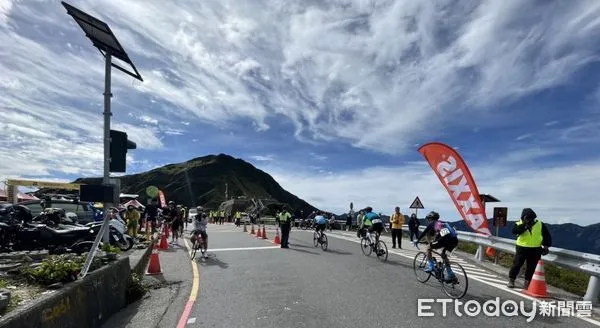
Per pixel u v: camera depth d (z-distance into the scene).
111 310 6.97
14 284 5.78
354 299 7.68
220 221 51.22
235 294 8.23
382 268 11.22
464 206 13.89
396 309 6.99
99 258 7.49
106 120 9.98
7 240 11.05
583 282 10.62
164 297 8.30
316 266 11.59
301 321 6.31
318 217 16.45
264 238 21.50
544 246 8.80
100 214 18.22
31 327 4.47
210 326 6.19
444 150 14.28
